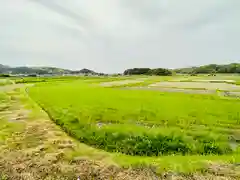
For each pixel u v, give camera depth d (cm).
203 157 1703
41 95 5775
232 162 1596
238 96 5131
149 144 1878
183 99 4606
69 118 2891
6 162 1595
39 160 1634
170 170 1476
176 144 1900
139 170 1482
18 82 12594
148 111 3400
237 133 2339
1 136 2211
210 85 8919
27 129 2480
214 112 3281
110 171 1470
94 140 2048
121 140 2005
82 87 8381
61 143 2012
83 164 1576
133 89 7288
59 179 1359
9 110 3722
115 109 3575
